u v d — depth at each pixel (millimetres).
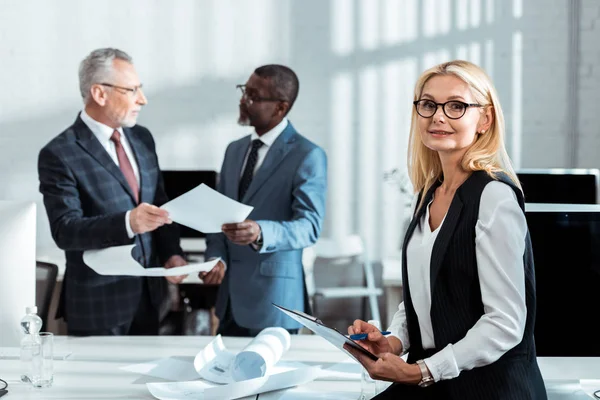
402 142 5531
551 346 2008
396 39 5480
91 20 5453
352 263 5598
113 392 1983
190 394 1954
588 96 5453
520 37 5449
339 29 5492
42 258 4734
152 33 5477
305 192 2971
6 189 5492
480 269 1639
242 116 3082
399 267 4637
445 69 1730
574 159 5484
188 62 5496
